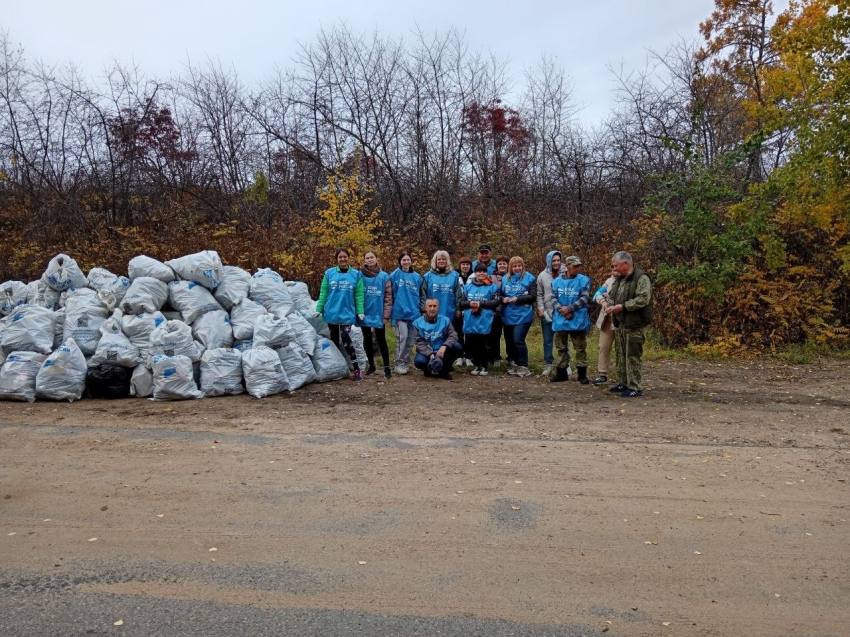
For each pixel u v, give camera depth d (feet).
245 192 65.67
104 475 16.79
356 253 49.42
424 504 14.94
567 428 21.36
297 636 9.96
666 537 13.33
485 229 56.03
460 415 23.16
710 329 38.37
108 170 65.36
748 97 63.26
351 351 29.53
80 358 25.30
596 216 58.90
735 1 64.44
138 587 11.41
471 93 69.72
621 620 10.43
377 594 11.18
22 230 59.72
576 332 28.25
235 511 14.55
